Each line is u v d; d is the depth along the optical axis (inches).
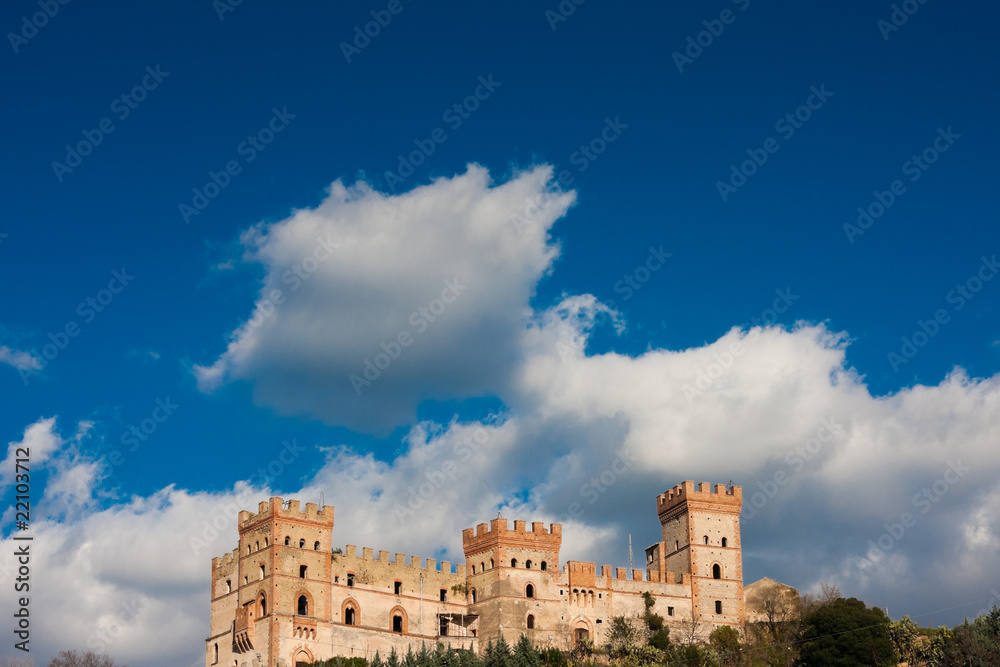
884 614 7322.8
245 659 7175.2
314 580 7322.8
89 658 7706.7
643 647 7514.8
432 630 7662.4
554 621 7711.6
